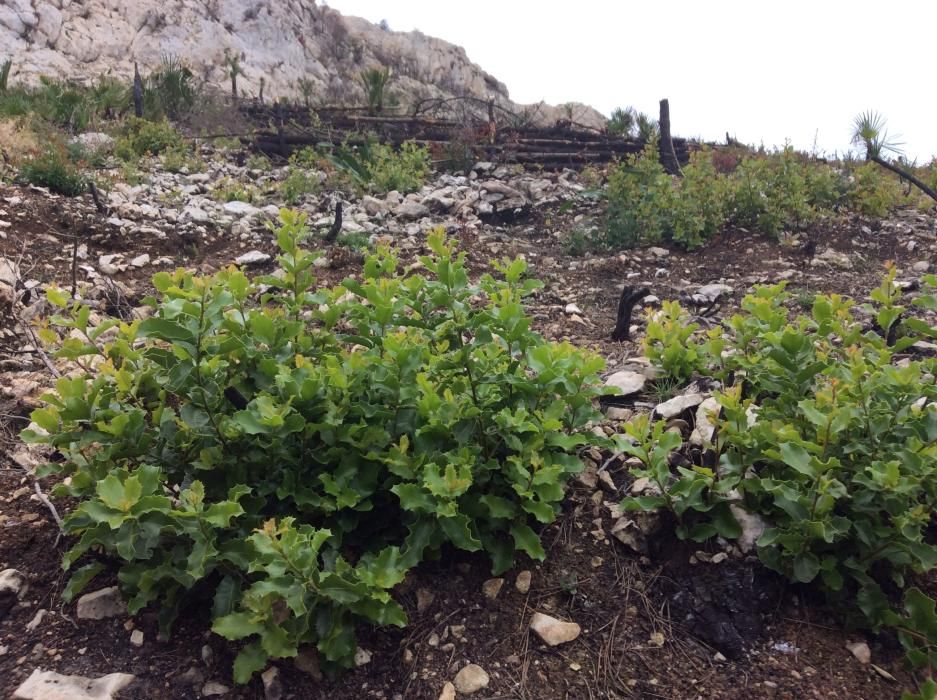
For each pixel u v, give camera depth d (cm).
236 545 238
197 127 1346
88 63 2016
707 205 813
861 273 700
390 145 1180
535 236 895
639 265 752
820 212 850
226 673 242
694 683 242
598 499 315
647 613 268
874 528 253
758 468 300
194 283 263
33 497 313
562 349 310
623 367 454
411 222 904
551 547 294
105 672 239
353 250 756
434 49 3338
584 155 1210
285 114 1386
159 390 291
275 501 273
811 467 248
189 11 2350
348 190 1016
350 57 2923
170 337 255
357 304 341
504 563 274
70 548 286
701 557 281
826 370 316
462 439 277
